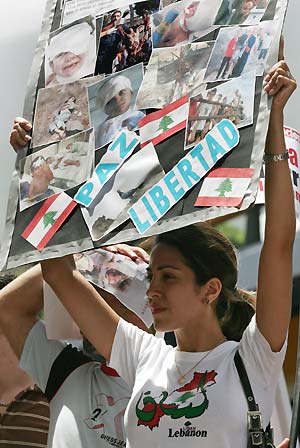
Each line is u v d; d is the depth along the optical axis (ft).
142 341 14.92
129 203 13.98
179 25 14.48
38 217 14.85
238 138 13.29
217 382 13.73
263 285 13.84
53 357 15.98
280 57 13.75
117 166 14.30
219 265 14.48
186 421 13.53
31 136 15.46
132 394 14.28
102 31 15.28
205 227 14.74
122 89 14.69
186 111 13.91
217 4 14.25
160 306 14.37
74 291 15.20
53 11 16.03
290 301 13.83
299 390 13.21
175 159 13.75
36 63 15.85
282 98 13.30
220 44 14.01
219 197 13.15
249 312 15.03
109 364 14.97
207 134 13.56
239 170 13.12
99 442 14.99
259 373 13.73
